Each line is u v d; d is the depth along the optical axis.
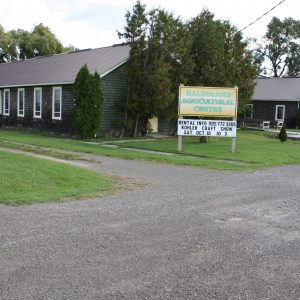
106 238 6.05
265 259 5.40
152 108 25.03
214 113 18.91
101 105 24.23
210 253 5.57
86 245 5.73
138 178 11.55
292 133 35.72
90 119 23.64
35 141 20.86
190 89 18.73
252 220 7.31
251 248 5.82
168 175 12.34
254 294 4.39
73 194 9.00
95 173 11.67
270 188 10.54
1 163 11.73
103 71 24.52
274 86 49.91
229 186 10.70
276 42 78.75
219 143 23.58
